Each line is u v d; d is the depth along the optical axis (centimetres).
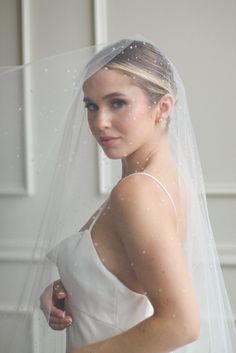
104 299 113
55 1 267
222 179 258
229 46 255
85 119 129
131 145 112
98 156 132
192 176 125
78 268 115
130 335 100
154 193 105
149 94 112
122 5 261
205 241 128
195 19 256
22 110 169
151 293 99
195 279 122
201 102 258
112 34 263
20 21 270
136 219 101
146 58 112
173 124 121
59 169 133
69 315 121
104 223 112
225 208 258
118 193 105
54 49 269
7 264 172
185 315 96
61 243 121
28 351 133
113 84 110
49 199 134
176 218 108
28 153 175
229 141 257
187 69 257
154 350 98
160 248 98
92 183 133
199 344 124
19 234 177
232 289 255
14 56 272
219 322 128
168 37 258
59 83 152
